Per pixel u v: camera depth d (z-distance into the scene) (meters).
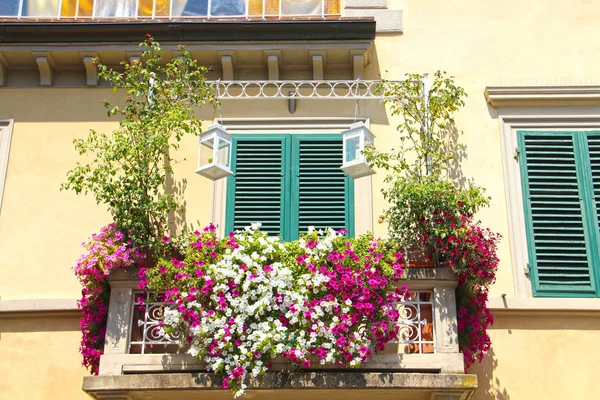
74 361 9.03
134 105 9.92
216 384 7.82
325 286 8.11
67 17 10.50
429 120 9.37
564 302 9.04
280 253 8.32
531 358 8.90
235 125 10.02
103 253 8.32
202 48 10.03
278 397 8.15
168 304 8.32
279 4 10.53
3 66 10.21
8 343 9.10
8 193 9.75
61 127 10.05
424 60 10.30
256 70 10.28
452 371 7.95
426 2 10.55
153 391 7.95
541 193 9.62
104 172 9.34
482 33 10.40
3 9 10.52
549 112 9.95
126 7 10.54
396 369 7.97
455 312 8.18
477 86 10.13
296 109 10.08
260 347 7.81
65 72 10.31
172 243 8.66
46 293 9.32
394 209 8.71
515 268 9.29
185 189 9.76
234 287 8.11
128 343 8.19
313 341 7.86
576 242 9.39
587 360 8.88
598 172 9.69
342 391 7.94
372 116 10.04
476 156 9.80
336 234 8.68
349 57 10.13
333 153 9.90
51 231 9.59
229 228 9.61
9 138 9.98
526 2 10.52
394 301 8.11
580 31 10.36
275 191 9.76
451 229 8.38
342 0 10.57
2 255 9.48
